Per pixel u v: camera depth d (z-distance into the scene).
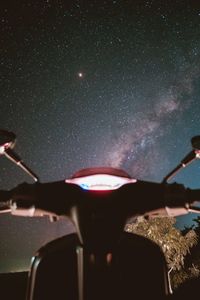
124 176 1.30
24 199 1.32
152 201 1.32
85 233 1.21
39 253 1.37
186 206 1.34
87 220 1.21
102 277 1.19
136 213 1.30
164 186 1.35
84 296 1.19
